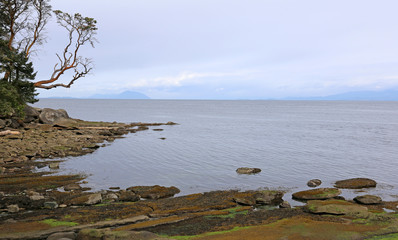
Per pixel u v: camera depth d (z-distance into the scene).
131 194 18.89
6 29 47.22
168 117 109.81
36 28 50.16
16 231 12.32
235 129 66.75
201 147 40.62
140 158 32.44
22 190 19.73
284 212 15.80
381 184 22.91
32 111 51.16
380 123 86.44
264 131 62.78
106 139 46.59
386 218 14.13
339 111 173.00
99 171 26.22
